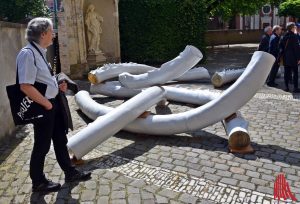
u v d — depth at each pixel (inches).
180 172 165.9
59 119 152.2
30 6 413.1
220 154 186.5
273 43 369.4
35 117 136.4
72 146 178.2
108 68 363.3
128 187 152.3
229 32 1117.1
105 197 144.5
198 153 188.9
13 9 406.3
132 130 218.4
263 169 167.0
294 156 182.4
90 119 265.0
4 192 152.0
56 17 477.4
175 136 216.5
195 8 598.5
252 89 200.1
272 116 259.8
